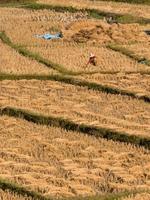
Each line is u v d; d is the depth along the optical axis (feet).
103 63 275.18
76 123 204.95
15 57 284.41
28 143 192.03
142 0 438.81
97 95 235.81
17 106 219.00
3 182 164.25
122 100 231.09
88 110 218.79
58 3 422.82
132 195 158.30
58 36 328.70
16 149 186.80
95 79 250.57
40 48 300.40
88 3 428.56
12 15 396.78
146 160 181.98
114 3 432.66
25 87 242.58
